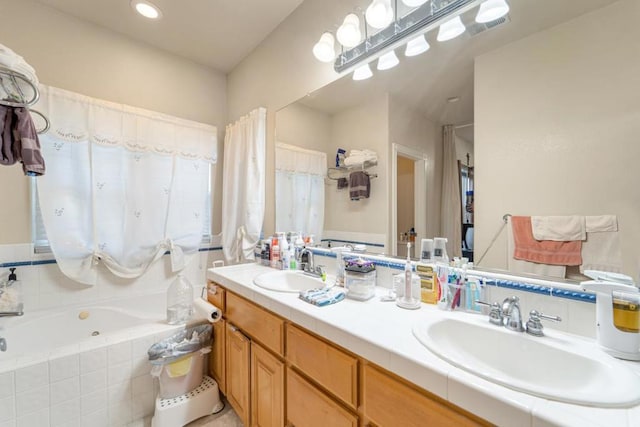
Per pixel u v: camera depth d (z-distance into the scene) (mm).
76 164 1959
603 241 841
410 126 1349
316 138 1836
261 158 2189
